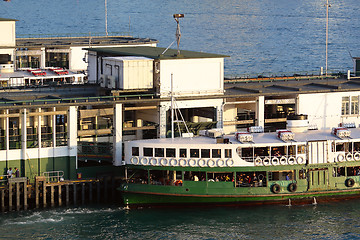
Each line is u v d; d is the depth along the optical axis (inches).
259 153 5004.9
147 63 5472.4
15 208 4975.4
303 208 5059.1
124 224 4783.5
